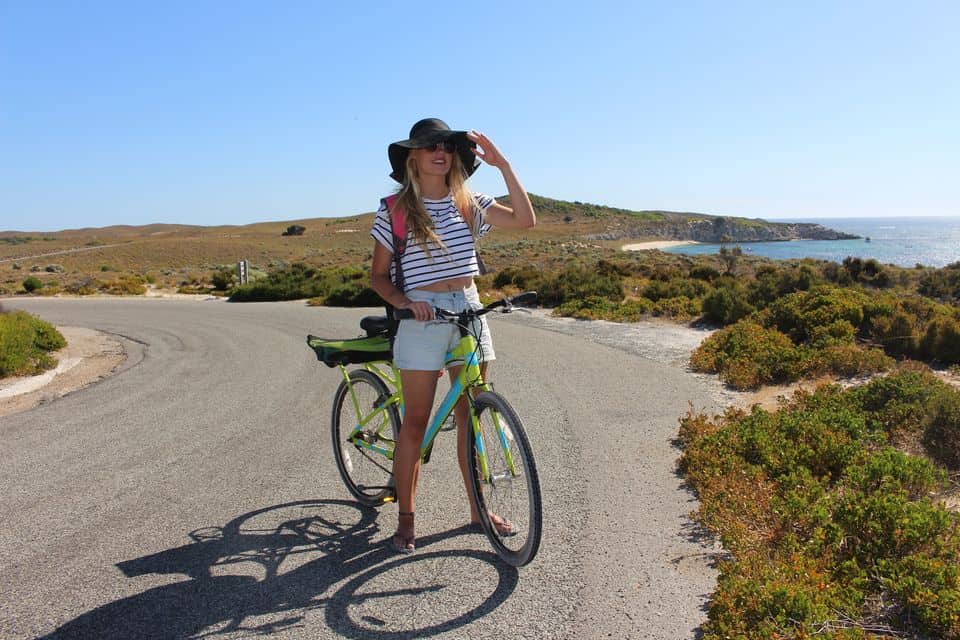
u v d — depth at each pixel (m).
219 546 3.94
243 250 107.75
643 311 16.05
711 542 3.79
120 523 4.36
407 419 3.69
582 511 4.29
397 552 3.77
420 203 3.43
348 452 4.68
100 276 58.31
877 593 3.03
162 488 5.06
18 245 135.12
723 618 2.78
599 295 18.97
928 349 9.09
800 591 2.81
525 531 3.44
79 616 3.17
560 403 7.32
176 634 2.99
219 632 2.99
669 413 6.78
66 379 10.80
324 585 3.41
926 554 3.21
